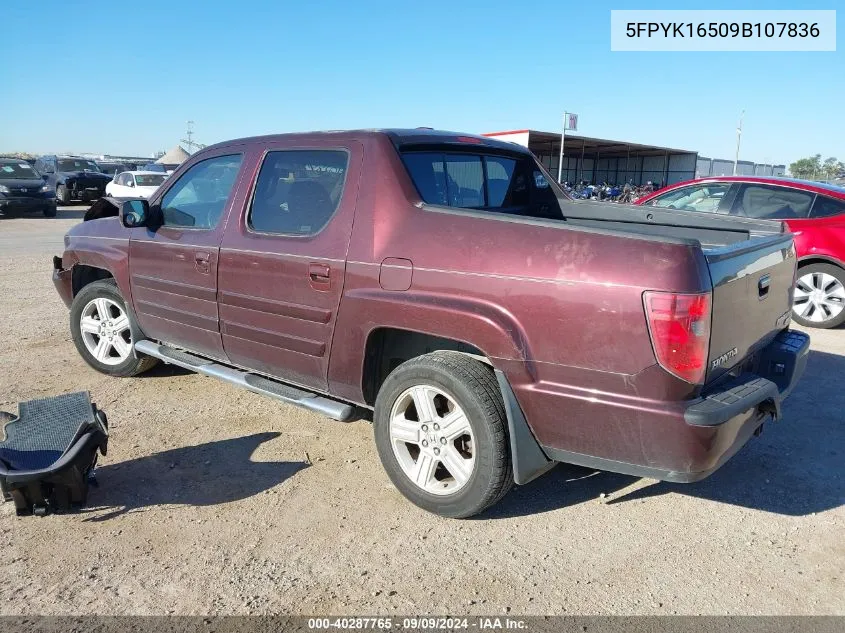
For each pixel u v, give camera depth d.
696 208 7.97
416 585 2.88
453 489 3.31
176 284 4.56
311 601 2.77
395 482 3.51
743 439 3.05
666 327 2.70
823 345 6.56
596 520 3.41
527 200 4.75
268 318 3.96
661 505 3.57
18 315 7.67
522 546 3.17
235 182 4.26
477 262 3.12
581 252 2.89
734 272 2.98
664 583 2.90
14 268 11.16
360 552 3.11
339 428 4.52
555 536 3.26
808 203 7.24
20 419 3.79
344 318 3.56
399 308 3.32
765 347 3.58
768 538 3.26
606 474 3.94
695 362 2.74
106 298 5.29
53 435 3.67
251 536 3.23
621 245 2.83
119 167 38.44
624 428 2.86
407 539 3.22
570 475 3.91
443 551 3.12
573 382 2.93
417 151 3.76
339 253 3.57
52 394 5.04
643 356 2.76
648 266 2.75
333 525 3.33
